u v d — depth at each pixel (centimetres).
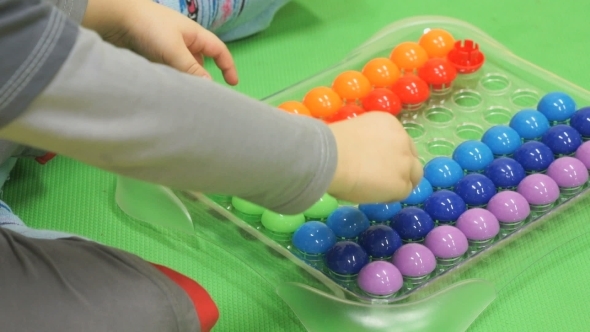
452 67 100
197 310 62
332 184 58
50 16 45
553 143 90
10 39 44
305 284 77
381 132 64
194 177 51
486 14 120
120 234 88
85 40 45
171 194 87
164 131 48
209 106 50
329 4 124
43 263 59
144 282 60
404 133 65
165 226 88
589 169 87
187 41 79
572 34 116
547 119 94
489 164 88
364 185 60
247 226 84
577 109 96
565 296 80
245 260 83
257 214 86
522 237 82
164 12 78
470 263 79
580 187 87
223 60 82
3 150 74
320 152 55
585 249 85
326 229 80
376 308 73
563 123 94
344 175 59
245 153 51
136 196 88
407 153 64
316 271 78
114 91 46
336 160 56
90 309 57
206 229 86
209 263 85
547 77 101
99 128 46
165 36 76
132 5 76
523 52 112
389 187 62
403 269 76
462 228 80
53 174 95
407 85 97
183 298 61
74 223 89
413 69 102
